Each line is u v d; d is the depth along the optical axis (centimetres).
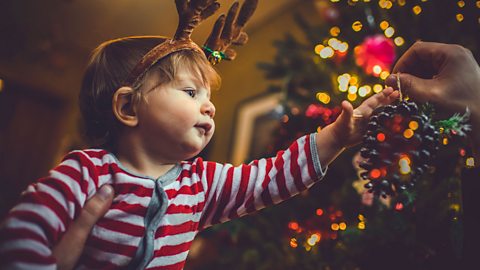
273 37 371
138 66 96
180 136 92
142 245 87
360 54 161
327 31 191
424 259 125
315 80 186
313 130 179
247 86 379
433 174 131
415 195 115
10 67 479
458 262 95
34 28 435
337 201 159
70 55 488
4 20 412
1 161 482
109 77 101
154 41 107
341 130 99
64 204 82
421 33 159
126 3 385
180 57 97
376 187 76
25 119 506
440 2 159
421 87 93
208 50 106
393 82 96
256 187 101
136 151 95
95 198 84
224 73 411
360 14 179
